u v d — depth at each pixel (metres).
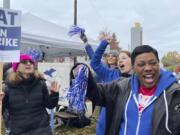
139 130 1.10
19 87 2.07
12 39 1.89
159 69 1.15
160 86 1.11
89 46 2.41
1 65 1.85
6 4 3.49
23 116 2.04
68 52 7.08
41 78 2.24
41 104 2.17
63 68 3.98
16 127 2.01
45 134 2.09
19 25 1.92
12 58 1.89
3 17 1.84
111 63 2.52
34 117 2.08
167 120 1.03
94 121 5.08
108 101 1.31
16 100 2.04
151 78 1.11
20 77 2.06
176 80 1.14
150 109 1.10
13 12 1.88
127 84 1.28
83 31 2.41
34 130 2.06
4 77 2.83
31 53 3.21
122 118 1.21
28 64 2.11
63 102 3.98
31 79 2.12
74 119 4.73
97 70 2.06
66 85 3.98
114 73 2.12
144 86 1.17
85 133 4.36
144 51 1.11
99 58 2.04
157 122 1.04
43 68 3.88
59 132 4.40
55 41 4.88
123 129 1.18
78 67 1.29
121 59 2.04
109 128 1.29
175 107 1.04
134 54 1.16
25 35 4.23
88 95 1.28
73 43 5.34
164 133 1.03
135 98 1.17
